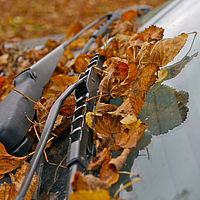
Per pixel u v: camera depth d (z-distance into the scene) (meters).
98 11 6.30
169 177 0.62
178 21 1.26
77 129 0.71
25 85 1.08
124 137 0.73
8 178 0.88
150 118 0.81
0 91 1.85
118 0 6.61
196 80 0.81
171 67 0.96
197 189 0.57
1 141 0.85
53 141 0.98
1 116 0.92
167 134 0.72
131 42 1.16
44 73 1.24
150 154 0.70
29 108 1.00
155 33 1.11
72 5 6.74
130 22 1.98
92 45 1.92
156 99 0.87
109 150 0.71
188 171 0.61
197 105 0.74
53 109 0.78
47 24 5.78
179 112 0.76
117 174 0.64
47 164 0.89
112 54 1.16
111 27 1.98
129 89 0.85
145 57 0.89
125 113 0.77
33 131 1.00
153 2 5.98
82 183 0.54
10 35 5.23
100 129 0.74
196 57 0.91
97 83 0.94
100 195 0.52
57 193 0.77
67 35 2.38
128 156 0.72
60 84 1.26
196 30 1.05
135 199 0.62
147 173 0.66
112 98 0.96
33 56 2.19
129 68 0.86
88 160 0.69
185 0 1.49
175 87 0.86
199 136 0.66
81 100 0.85
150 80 0.88
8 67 2.16
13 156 0.87
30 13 6.41
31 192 0.77
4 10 6.56
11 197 0.77
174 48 0.89
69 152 0.65
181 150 0.66
